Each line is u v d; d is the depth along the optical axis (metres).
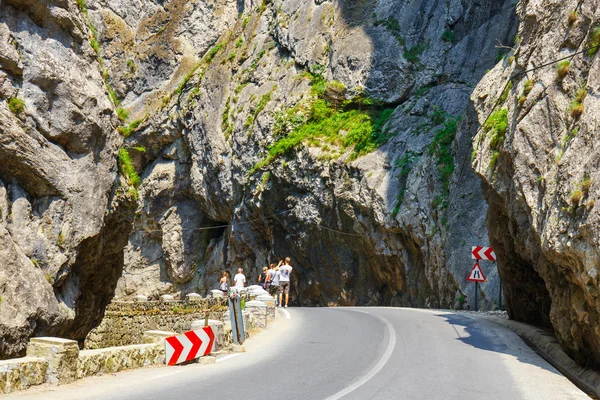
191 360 10.58
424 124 31.42
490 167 14.05
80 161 12.88
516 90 13.18
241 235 40.56
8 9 11.98
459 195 26.05
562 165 10.48
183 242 46.16
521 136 11.92
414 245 28.55
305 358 11.07
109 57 51.22
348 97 35.53
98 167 13.34
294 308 23.42
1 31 11.71
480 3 34.19
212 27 51.12
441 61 33.88
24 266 11.34
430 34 35.03
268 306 17.84
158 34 51.53
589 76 10.70
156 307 22.45
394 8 36.75
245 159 39.25
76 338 14.81
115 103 14.80
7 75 11.81
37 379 7.89
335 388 8.47
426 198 27.83
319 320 17.61
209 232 46.56
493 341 13.38
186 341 10.35
